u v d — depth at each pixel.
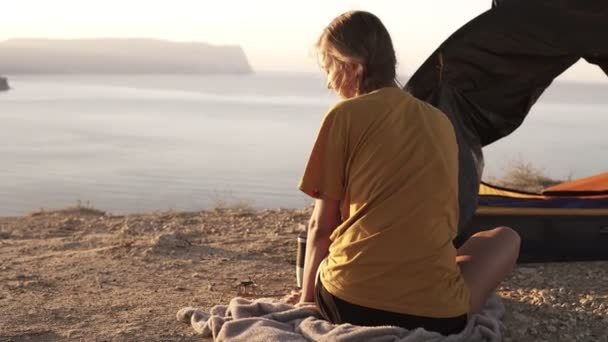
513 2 5.22
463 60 5.23
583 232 5.25
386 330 3.19
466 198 4.54
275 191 141.12
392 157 3.21
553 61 5.37
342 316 3.36
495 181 13.49
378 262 3.22
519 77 5.36
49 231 8.67
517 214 5.28
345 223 3.32
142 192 146.25
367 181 3.23
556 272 5.08
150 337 3.89
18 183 170.62
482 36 5.21
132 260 5.97
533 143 193.12
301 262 4.42
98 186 160.12
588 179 6.77
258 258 6.10
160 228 8.09
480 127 5.39
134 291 4.96
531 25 5.21
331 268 3.37
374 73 3.32
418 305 3.23
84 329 4.05
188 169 199.25
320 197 3.38
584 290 4.63
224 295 4.85
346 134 3.28
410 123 3.26
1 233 8.59
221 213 9.54
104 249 6.45
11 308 4.50
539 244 5.24
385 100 3.27
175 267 5.72
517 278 4.95
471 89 5.28
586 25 5.23
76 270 5.64
